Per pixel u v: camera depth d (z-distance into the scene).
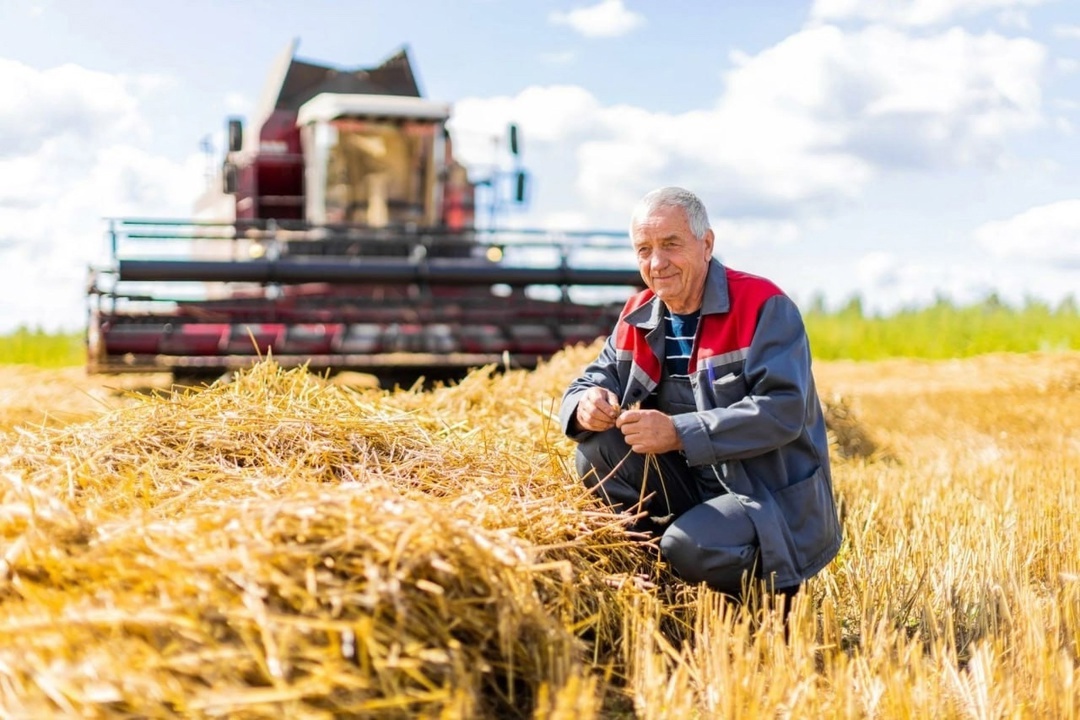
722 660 2.65
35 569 2.42
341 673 2.21
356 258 10.96
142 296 9.41
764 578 3.24
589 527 3.31
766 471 3.38
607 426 3.46
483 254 11.57
